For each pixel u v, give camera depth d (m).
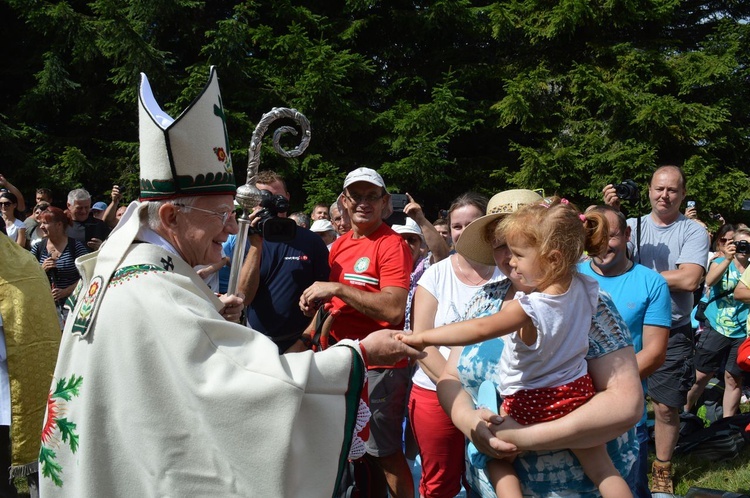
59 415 1.94
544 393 2.04
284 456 1.80
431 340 2.11
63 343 2.01
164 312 1.86
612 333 2.14
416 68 14.84
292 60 13.57
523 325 2.01
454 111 13.42
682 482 4.74
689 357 4.51
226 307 2.30
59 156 13.41
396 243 3.76
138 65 12.85
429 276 3.17
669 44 14.88
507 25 14.14
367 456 3.54
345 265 3.80
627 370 2.09
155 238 2.08
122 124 14.44
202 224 2.08
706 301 6.15
